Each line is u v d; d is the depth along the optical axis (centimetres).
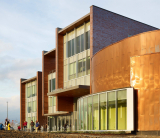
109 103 2270
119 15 3753
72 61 4022
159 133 1841
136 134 1972
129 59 2233
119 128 2117
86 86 3353
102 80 2645
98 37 3438
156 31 2067
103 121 2338
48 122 5112
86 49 3672
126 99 2067
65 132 3238
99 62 2750
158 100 1897
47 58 5250
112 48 2481
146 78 1991
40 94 5697
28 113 6372
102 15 3538
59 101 4112
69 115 4256
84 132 2641
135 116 2014
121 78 2308
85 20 3681
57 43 4294
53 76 4953
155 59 1964
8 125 3819
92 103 2561
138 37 2175
